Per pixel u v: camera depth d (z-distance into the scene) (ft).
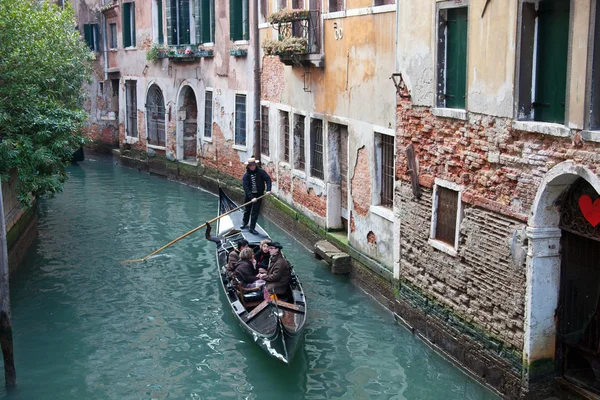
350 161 36.47
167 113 69.62
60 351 29.14
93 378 26.73
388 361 27.27
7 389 25.86
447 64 26.23
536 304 21.70
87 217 52.34
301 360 27.50
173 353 28.81
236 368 27.30
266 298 29.04
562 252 21.71
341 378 26.08
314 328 30.55
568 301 21.74
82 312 33.32
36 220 48.70
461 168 25.22
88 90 86.53
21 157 36.14
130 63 76.84
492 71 22.90
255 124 53.67
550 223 21.45
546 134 20.58
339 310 32.60
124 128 79.00
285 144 48.98
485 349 24.29
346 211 39.40
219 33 59.06
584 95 18.88
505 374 23.17
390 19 30.81
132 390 25.73
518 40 21.43
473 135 24.23
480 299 24.45
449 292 26.50
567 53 20.04
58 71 42.52
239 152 57.11
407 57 28.63
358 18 34.40
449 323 26.61
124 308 33.81
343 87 36.91
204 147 63.77
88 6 84.84
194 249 43.62
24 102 36.83
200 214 53.21
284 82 47.19
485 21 23.11
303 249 43.21
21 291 36.06
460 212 25.39
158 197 60.08
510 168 22.38
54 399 25.13
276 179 50.21
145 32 72.64
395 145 30.27
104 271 39.32
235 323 31.22
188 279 37.93
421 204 28.25
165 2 66.13
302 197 44.73
